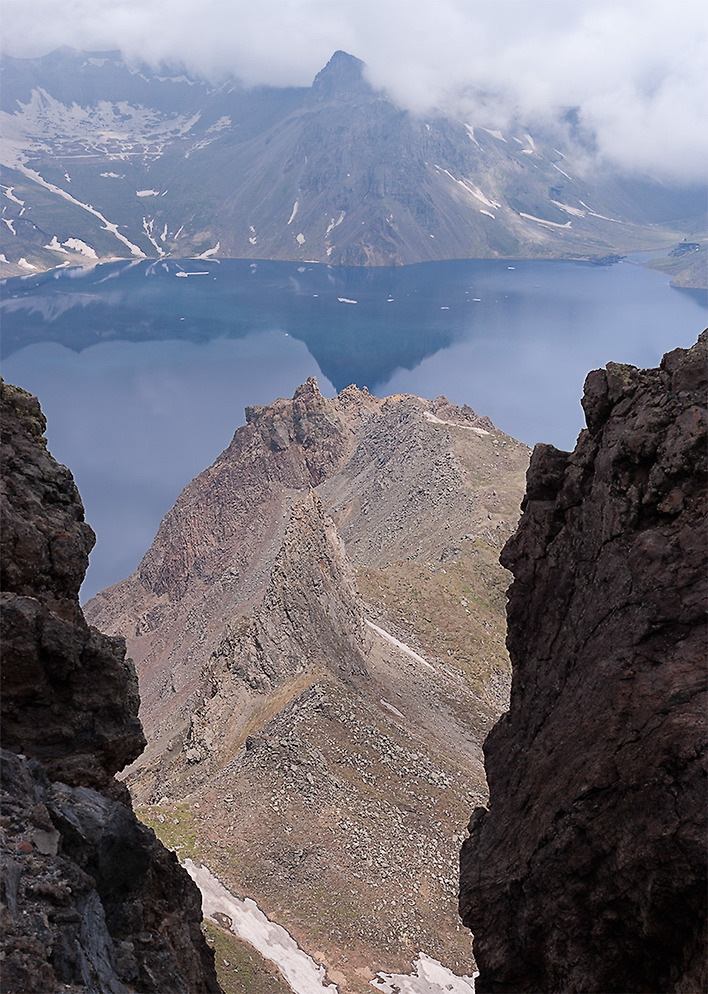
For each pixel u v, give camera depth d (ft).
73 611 92.79
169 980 71.41
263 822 293.23
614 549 91.97
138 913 75.36
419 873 281.95
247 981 215.72
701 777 72.95
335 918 255.09
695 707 76.23
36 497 98.32
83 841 66.33
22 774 69.67
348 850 282.97
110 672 87.66
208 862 277.64
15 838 63.62
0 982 52.21
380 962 242.58
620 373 104.58
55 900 59.41
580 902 84.64
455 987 237.66
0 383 108.27
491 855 98.12
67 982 54.75
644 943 79.25
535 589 106.01
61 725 83.56
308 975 231.71
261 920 253.44
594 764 83.10
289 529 459.73
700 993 70.85
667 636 82.58
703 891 71.41
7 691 81.51
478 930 97.35
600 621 91.15
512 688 107.14
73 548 95.66
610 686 84.48
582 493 103.96
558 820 87.25
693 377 95.66
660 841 74.18
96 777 80.69
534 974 91.91
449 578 549.13
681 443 89.97
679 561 84.23
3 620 82.12
